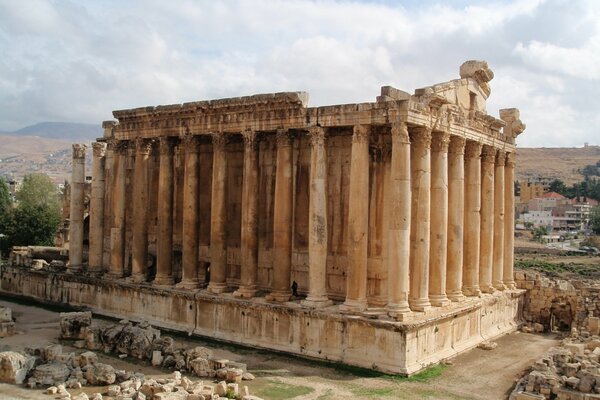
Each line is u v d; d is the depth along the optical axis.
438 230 37.09
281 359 35.22
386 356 32.50
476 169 42.34
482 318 41.75
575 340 39.12
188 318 41.50
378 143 36.75
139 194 46.41
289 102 37.62
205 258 45.28
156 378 30.52
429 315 34.56
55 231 83.25
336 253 38.53
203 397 26.44
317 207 36.34
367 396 28.62
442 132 37.00
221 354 36.12
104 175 51.12
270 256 41.50
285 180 38.31
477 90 42.94
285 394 28.80
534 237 160.00
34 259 57.94
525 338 43.78
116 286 46.41
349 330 33.88
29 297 54.59
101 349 37.12
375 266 36.53
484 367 34.53
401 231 33.41
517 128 48.94
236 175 43.78
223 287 41.12
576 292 48.19
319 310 35.12
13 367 30.09
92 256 50.00
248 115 40.06
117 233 48.16
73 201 52.47
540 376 28.38
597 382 27.19
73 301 50.38
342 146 38.53
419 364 32.91
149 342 35.59
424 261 34.91
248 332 38.28
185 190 43.38
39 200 104.81
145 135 46.19
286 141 38.34
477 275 42.44
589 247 132.38
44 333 41.41
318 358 34.91
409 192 33.84
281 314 36.72
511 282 48.75
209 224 45.22
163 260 44.78
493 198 45.50
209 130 42.09
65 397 26.94
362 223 34.81
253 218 39.94
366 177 35.09
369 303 36.41
